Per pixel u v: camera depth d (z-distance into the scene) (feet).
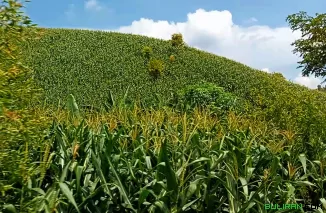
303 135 24.30
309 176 20.75
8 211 12.77
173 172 14.58
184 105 36.99
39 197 13.12
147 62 88.69
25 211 13.03
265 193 16.33
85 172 15.96
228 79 81.46
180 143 18.13
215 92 53.62
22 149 14.11
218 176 16.24
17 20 12.34
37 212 13.12
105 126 21.49
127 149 19.52
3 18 12.18
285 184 18.48
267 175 16.97
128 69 83.82
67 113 23.70
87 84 74.84
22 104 13.04
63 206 14.43
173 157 17.21
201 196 15.35
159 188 15.24
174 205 14.98
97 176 15.85
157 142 18.37
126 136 19.11
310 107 24.85
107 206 15.35
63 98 66.33
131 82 77.82
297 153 20.51
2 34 12.24
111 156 16.51
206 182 15.61
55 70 78.69
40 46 90.33
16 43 12.82
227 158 16.87
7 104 11.77
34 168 14.08
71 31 104.17
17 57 13.01
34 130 13.33
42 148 15.07
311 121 24.21
